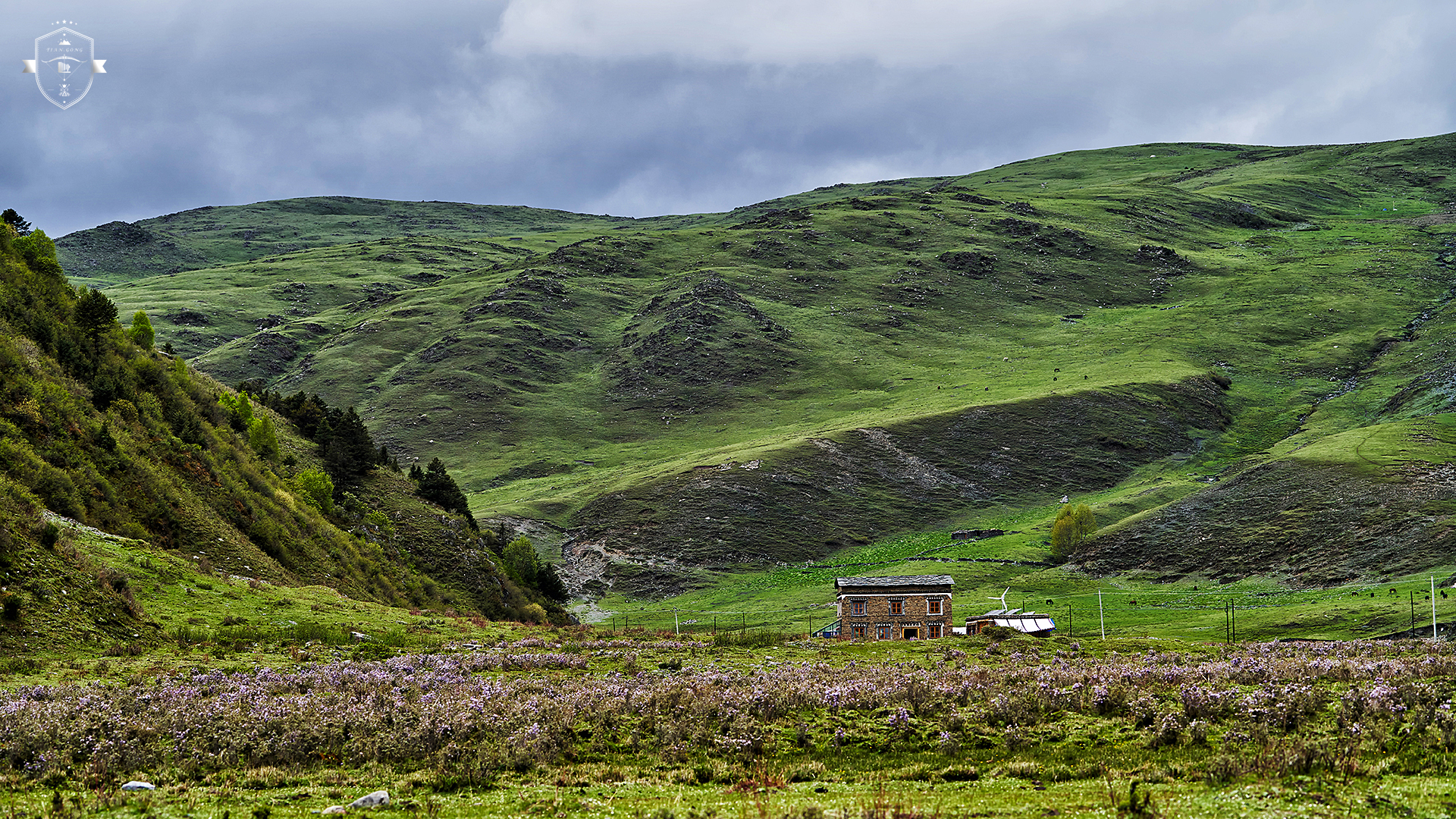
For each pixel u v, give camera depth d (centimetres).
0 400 6438
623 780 2369
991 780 2297
